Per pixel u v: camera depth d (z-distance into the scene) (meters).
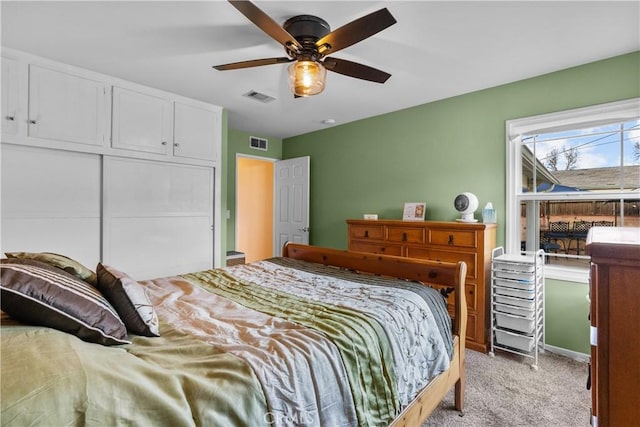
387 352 1.35
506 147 2.93
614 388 0.54
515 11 1.85
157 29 2.06
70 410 0.68
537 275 2.58
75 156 2.65
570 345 2.62
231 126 4.49
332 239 4.50
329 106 3.58
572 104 2.58
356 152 4.18
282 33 1.67
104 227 2.79
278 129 4.65
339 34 1.68
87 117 2.67
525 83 2.81
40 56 2.42
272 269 2.42
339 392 1.12
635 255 0.52
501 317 2.66
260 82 2.91
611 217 2.50
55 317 0.97
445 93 3.17
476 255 2.75
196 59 2.47
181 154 3.27
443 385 1.72
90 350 0.90
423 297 1.78
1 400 0.63
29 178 2.44
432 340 1.62
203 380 0.90
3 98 2.30
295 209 4.89
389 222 3.30
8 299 0.92
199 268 3.46
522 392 2.13
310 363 1.10
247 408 0.90
